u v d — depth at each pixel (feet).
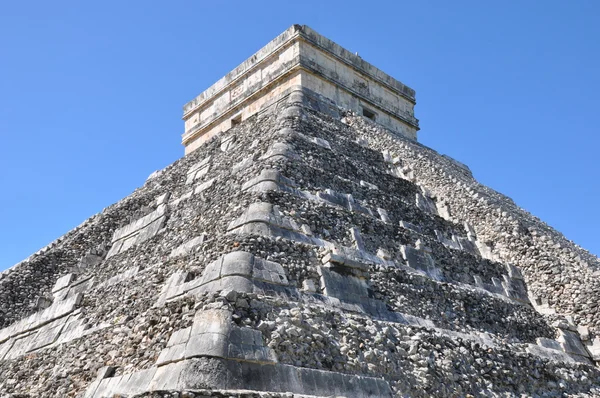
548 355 40.32
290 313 28.19
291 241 34.24
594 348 43.27
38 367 36.14
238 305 26.91
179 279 33.65
